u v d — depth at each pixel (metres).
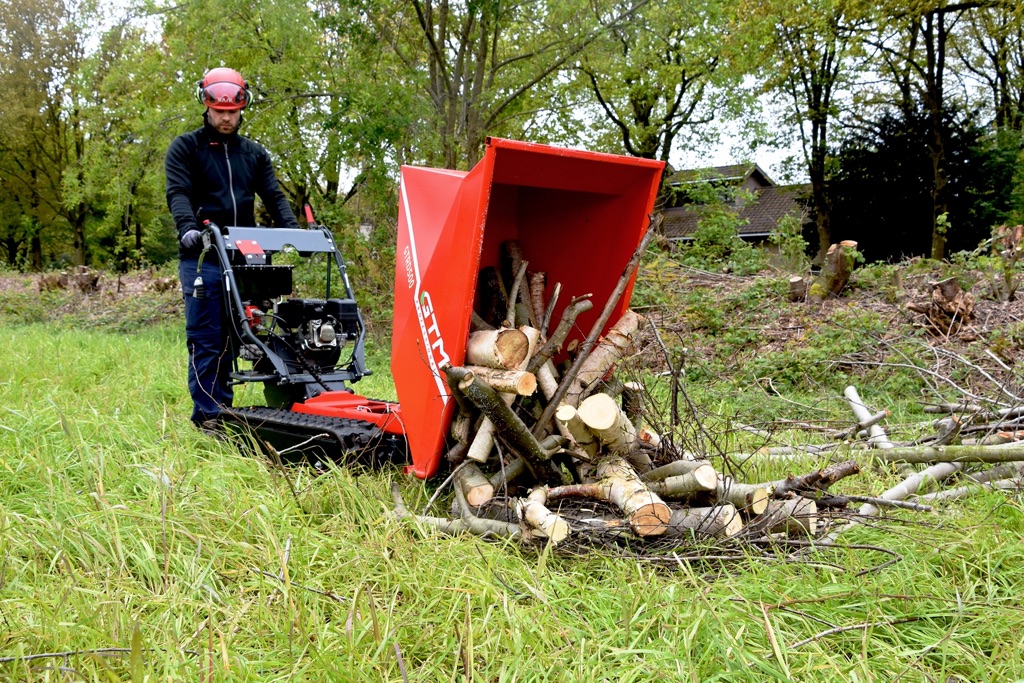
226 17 11.90
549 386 3.98
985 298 8.62
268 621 2.79
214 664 2.51
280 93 12.46
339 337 5.27
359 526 3.63
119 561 3.14
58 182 34.44
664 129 25.02
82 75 13.50
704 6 12.16
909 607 2.94
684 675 2.49
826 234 28.36
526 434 3.62
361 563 3.19
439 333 3.93
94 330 12.38
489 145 3.59
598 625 2.82
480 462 3.78
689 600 2.87
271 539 3.21
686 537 3.38
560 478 3.86
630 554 3.28
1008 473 4.39
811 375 7.55
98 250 36.19
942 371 7.13
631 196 4.10
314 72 12.29
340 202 11.84
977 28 26.19
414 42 12.58
